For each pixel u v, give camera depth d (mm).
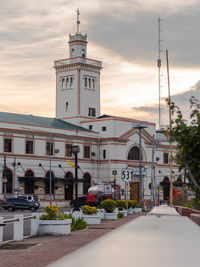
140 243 1506
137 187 91125
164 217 2539
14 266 10961
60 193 79812
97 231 23719
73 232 23250
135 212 49938
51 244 16812
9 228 26406
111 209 36531
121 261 1306
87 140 86000
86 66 96188
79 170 83750
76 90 95000
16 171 73438
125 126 89500
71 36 98688
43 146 78375
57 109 97125
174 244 1496
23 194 73375
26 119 82500
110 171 86375
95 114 97125
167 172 98688
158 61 93438
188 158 5629
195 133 5602
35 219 20875
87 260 1314
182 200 29562
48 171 78625
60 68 97438
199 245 1489
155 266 1274
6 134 73000
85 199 74625
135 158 91438
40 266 10789
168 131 5848
